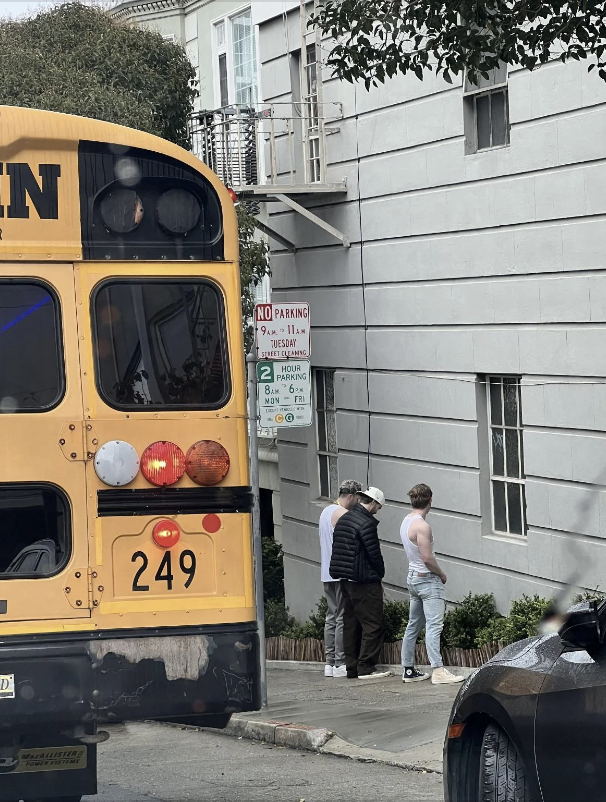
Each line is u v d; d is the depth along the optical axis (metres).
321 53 16.89
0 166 5.99
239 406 6.21
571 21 9.31
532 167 12.78
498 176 13.34
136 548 5.99
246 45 21.45
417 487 12.25
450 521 14.53
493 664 5.49
